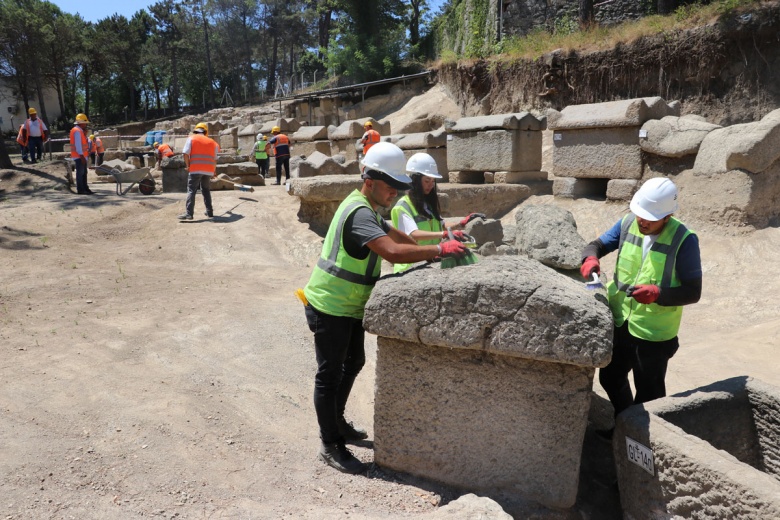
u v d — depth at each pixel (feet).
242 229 33.50
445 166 43.29
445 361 10.24
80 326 17.56
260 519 9.24
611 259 29.22
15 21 152.76
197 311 19.84
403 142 45.37
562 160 35.04
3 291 21.03
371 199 10.95
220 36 203.00
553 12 69.26
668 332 11.48
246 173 51.88
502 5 72.95
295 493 10.19
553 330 9.19
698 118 30.25
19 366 14.23
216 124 103.60
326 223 34.50
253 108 135.95
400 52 109.40
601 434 13.00
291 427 12.90
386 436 10.90
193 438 11.55
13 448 10.39
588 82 55.21
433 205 13.41
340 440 11.31
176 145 95.35
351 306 10.84
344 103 97.71
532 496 10.22
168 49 207.62
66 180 48.32
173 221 35.04
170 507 9.30
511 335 9.39
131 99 210.59
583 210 33.06
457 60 77.05
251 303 21.31
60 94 183.73
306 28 199.62
